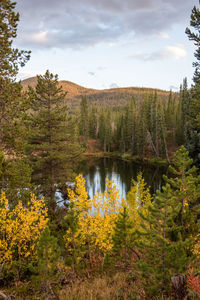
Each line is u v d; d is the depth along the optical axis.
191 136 20.88
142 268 5.52
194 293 4.08
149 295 5.22
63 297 5.83
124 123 69.69
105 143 73.88
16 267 7.73
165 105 75.69
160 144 51.91
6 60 10.09
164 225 5.53
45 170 18.92
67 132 20.17
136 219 11.12
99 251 10.22
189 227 6.57
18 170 11.43
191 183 7.52
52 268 6.45
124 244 8.45
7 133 10.73
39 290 6.63
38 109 19.34
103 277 7.40
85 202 9.27
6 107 10.55
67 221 8.53
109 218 9.77
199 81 15.15
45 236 6.36
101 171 43.06
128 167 46.81
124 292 5.68
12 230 7.75
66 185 18.42
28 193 11.09
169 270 5.14
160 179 34.38
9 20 10.11
